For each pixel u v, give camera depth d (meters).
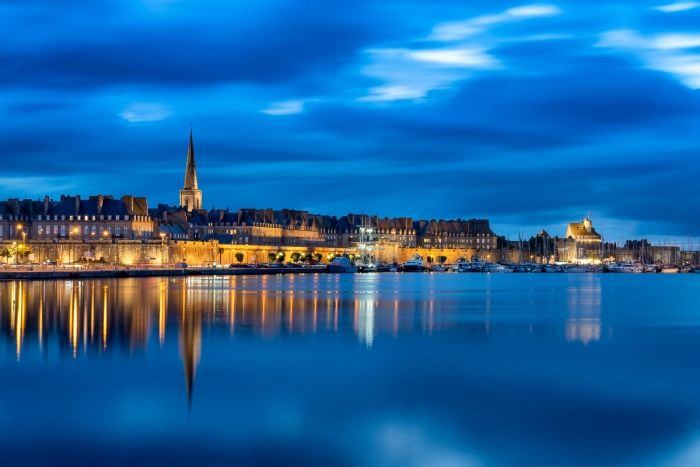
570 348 85.81
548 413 56.16
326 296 175.00
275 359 75.12
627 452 48.00
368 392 61.44
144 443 48.66
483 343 88.81
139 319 109.81
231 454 47.03
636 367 73.19
